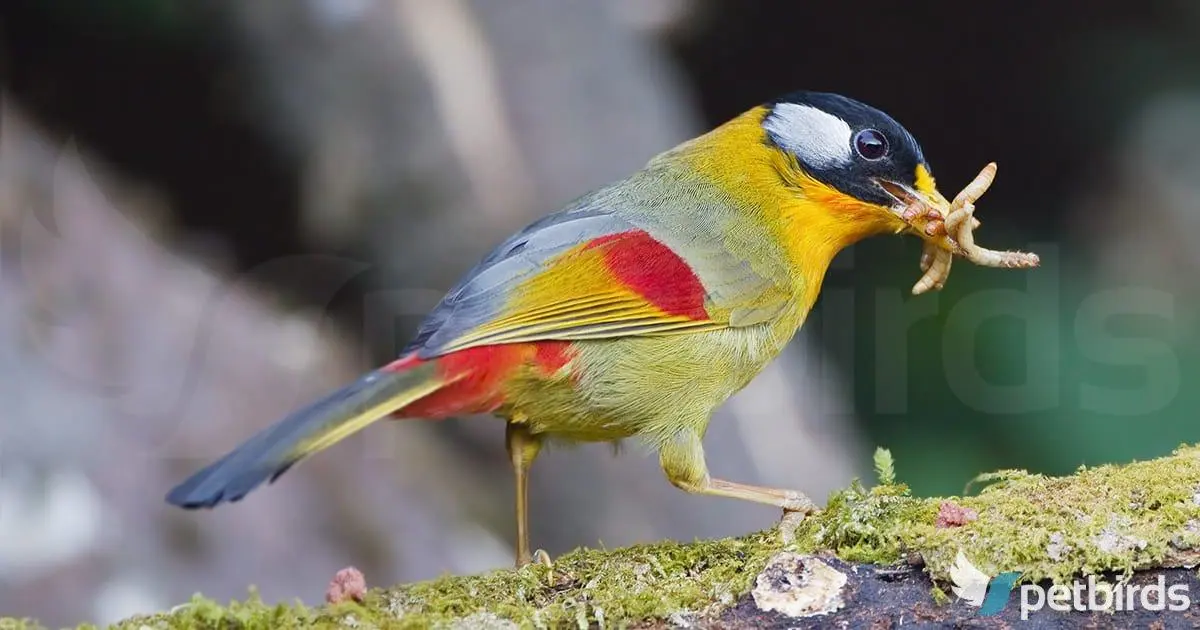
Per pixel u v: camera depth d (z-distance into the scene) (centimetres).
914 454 1334
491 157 1330
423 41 1344
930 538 584
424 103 1337
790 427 1345
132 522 1123
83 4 1402
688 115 1441
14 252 1267
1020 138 1553
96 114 1435
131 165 1440
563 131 1339
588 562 629
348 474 1290
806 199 789
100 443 1150
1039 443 1327
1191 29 1530
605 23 1398
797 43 1549
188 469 1188
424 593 602
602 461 1323
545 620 579
